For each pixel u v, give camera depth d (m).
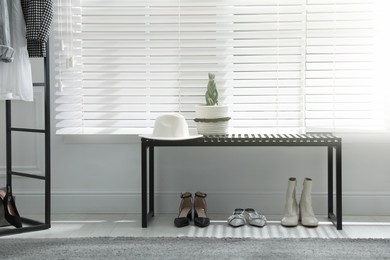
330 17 3.11
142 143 2.85
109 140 3.23
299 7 3.12
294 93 3.17
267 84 3.17
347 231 2.77
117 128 3.22
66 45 3.18
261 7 3.13
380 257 2.23
